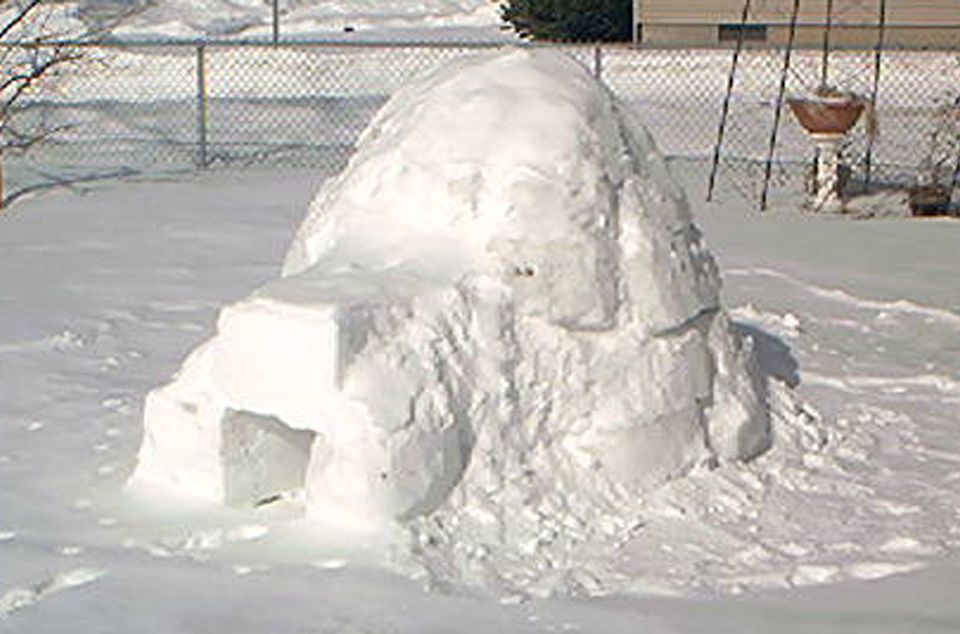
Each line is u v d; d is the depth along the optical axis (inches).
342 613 216.2
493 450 254.5
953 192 683.4
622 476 263.1
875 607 221.3
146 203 631.2
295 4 1827.0
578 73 292.5
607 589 230.7
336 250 279.7
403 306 252.7
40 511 260.4
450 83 287.7
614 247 270.4
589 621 215.0
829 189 644.7
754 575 236.1
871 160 744.3
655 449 266.1
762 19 1189.7
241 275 485.7
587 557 242.8
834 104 624.7
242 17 1695.4
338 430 242.8
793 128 882.8
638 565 240.2
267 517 255.3
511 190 267.7
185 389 269.1
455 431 249.4
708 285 287.3
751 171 740.7
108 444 301.0
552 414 262.1
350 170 296.7
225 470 259.0
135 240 546.3
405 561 234.1
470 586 229.8
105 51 1176.2
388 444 241.0
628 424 263.1
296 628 211.3
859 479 284.5
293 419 246.5
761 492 273.0
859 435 313.1
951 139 786.8
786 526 259.0
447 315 255.8
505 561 239.3
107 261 507.5
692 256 285.7
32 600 222.4
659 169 290.8
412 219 275.3
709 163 765.9
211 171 739.4
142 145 820.6
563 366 263.1
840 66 1081.4
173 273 488.1
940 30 1162.0
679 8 1208.2
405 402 244.2
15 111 791.7
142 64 1130.7
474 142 274.5
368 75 1126.4
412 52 1204.5
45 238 550.0
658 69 1091.3
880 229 588.1
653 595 227.9
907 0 1160.2
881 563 240.4
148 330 409.1
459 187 270.8
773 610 219.8
